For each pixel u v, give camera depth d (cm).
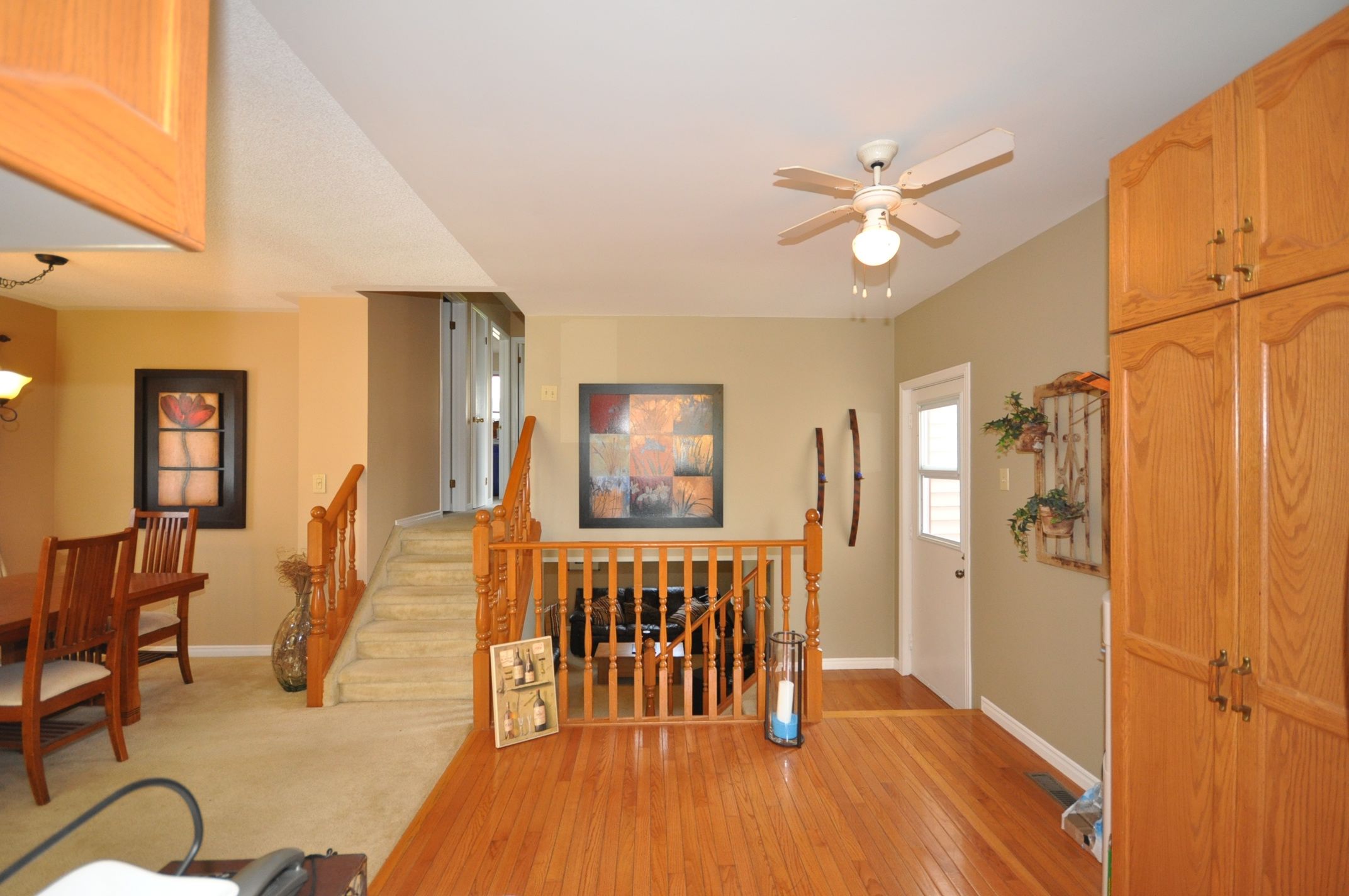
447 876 215
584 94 195
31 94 41
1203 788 147
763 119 210
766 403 525
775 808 256
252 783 286
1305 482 125
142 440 479
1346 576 109
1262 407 133
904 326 504
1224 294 141
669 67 181
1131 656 169
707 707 352
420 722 352
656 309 495
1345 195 118
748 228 312
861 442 526
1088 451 283
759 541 340
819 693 341
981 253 354
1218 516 143
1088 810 243
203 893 83
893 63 180
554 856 225
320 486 446
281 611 487
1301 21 163
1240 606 138
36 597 263
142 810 264
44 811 262
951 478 430
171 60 55
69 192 44
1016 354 343
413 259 372
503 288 431
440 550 480
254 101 216
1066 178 257
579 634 585
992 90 195
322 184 278
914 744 316
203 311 490
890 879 214
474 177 253
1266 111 133
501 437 770
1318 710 122
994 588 364
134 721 350
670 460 519
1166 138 158
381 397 468
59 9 44
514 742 311
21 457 459
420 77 186
